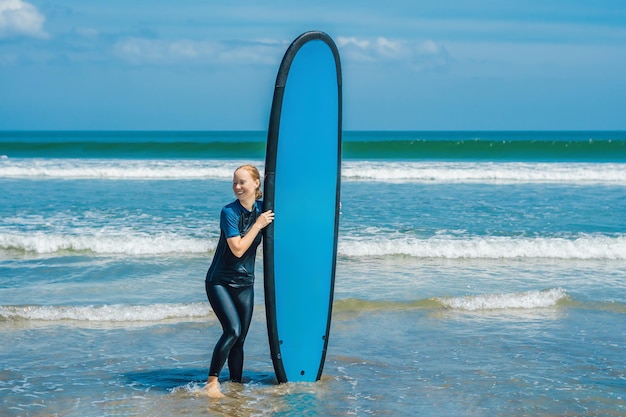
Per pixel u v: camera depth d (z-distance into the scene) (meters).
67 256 10.56
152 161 29.02
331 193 5.25
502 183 21.80
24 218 13.78
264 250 4.97
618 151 35.88
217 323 7.14
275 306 5.09
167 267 9.80
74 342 6.45
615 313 7.60
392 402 4.94
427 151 36.75
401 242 11.06
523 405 4.89
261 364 5.88
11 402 4.90
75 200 16.72
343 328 6.97
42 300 7.90
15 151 36.25
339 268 9.84
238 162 28.58
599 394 5.11
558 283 8.97
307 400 4.96
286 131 4.95
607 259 10.73
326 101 5.14
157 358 6.01
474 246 10.88
